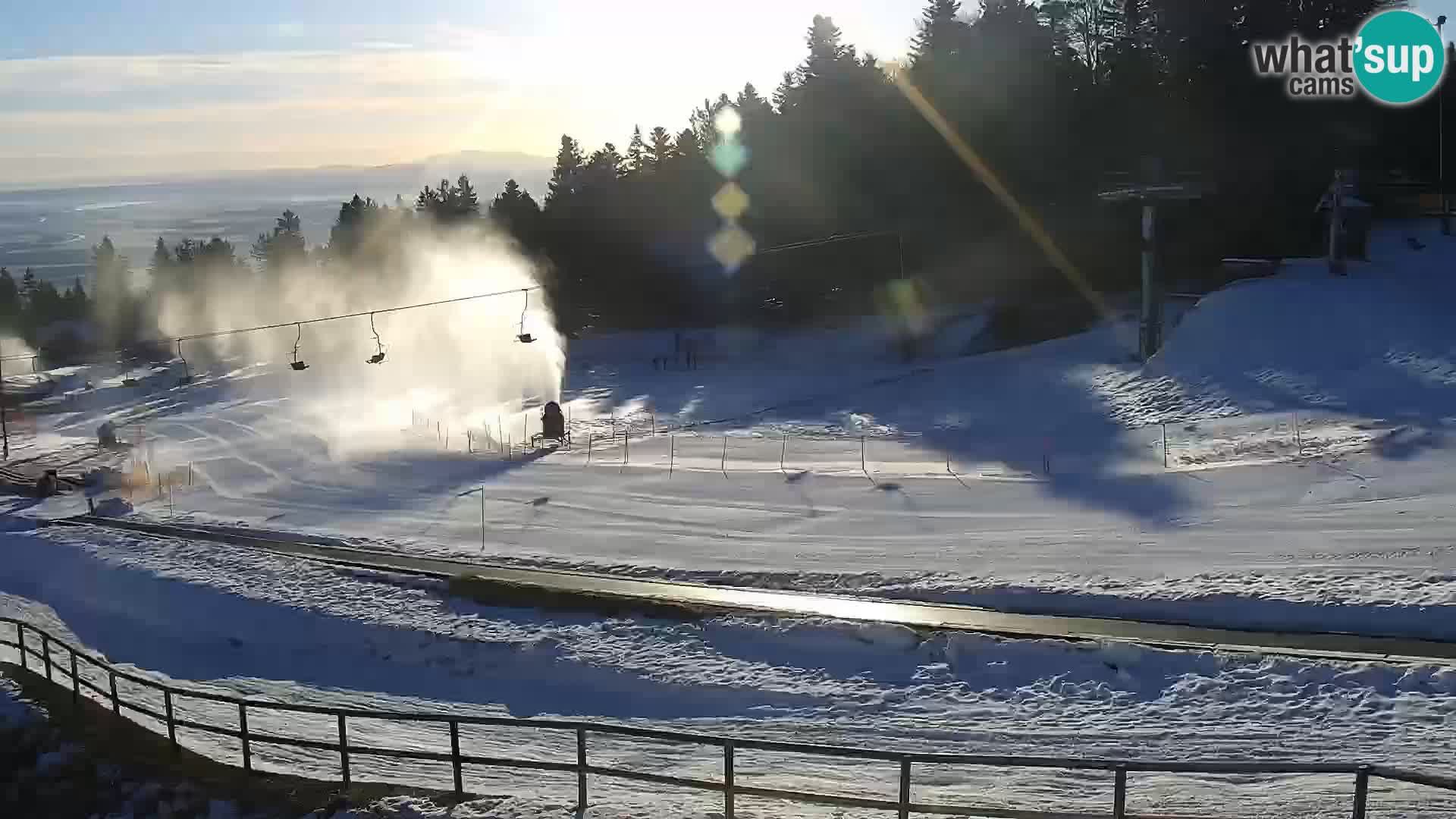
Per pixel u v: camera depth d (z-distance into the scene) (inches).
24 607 1209.4
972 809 426.0
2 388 2316.7
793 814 500.7
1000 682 790.5
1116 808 413.1
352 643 989.8
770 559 1085.8
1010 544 1069.1
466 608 1028.5
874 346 2481.5
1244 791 543.8
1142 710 719.7
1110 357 1916.8
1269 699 710.5
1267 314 1763.0
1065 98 2755.9
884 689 799.7
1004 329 2336.4
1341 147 2618.1
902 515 1205.1
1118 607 883.4
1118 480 1257.4
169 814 498.0
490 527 1286.9
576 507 1350.9
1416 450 1192.2
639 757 671.1
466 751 692.7
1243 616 842.8
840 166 2920.8
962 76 2824.8
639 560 1116.5
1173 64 2760.8
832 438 1676.9
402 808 482.0
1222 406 1536.7
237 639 1038.4
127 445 2068.2
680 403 2122.3
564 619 979.9
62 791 531.5
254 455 1843.0
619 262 3223.4
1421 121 2635.3
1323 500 1087.6
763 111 3597.4
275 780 532.7
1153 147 2632.9
